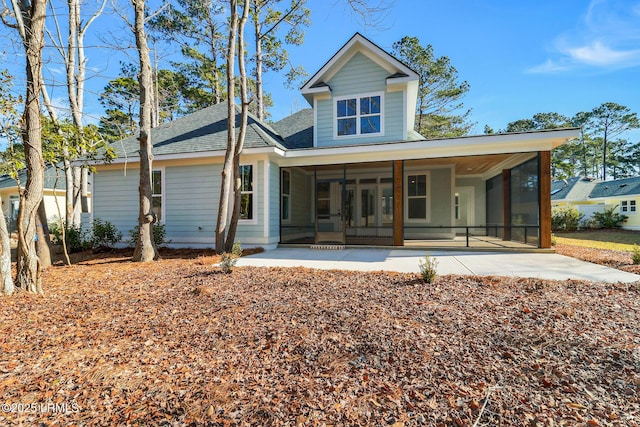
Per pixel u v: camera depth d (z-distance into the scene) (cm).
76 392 225
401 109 986
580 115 3772
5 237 458
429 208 1277
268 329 318
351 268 623
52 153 627
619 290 412
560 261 684
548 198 798
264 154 912
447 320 321
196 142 1001
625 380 216
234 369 249
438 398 204
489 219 1414
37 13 501
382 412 193
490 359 247
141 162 760
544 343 268
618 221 1848
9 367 258
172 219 990
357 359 255
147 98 752
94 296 449
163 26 1711
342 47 1001
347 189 1383
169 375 243
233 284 492
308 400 207
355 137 1018
